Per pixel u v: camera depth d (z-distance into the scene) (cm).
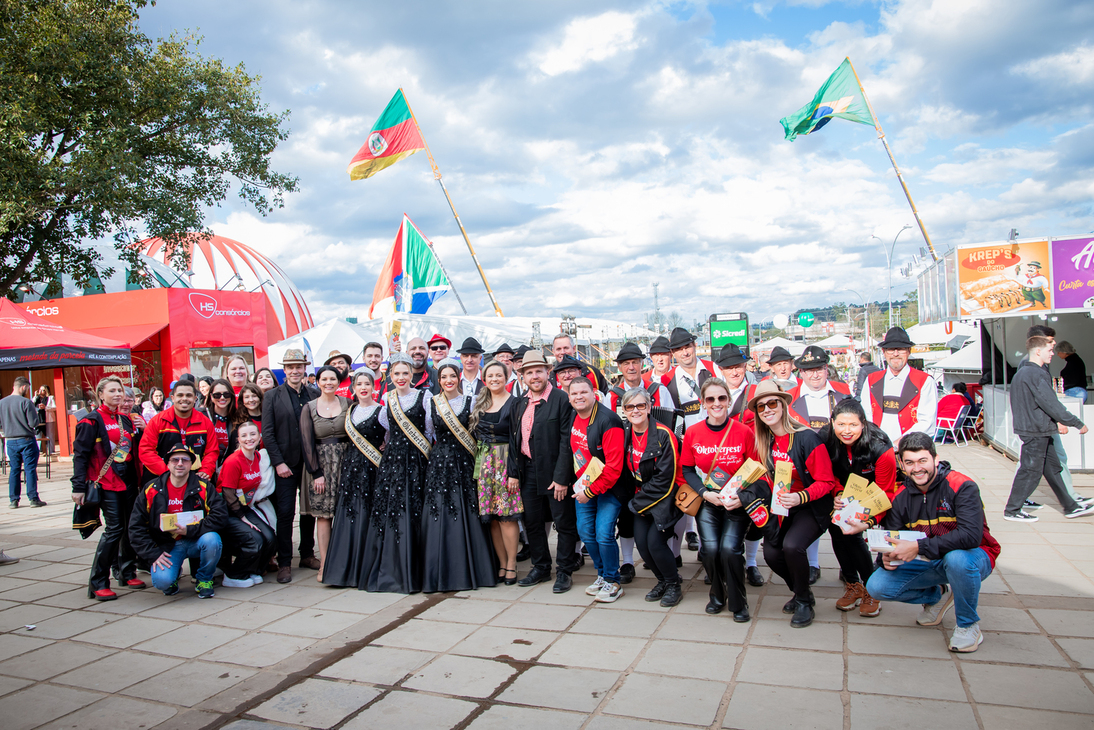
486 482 548
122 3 1769
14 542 782
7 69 1585
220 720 342
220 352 1719
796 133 2109
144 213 1739
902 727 304
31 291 1966
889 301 2895
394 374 563
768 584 529
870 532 394
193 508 544
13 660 429
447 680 376
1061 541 593
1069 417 647
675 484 475
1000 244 1051
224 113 1900
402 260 1967
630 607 486
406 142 1959
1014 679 345
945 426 1304
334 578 561
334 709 349
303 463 608
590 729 316
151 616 509
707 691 349
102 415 571
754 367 2084
